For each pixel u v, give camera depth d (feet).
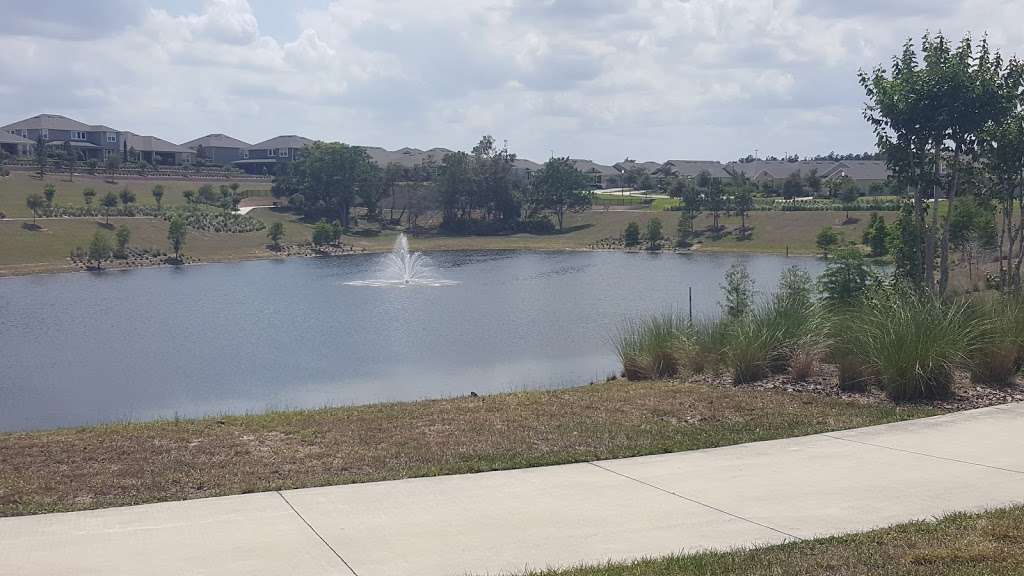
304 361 106.01
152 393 87.35
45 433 37.24
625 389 45.27
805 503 25.72
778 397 41.63
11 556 21.42
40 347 119.03
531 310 154.40
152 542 22.49
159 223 293.23
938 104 66.39
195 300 173.78
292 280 214.90
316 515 24.75
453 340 121.80
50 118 460.55
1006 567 20.40
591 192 406.41
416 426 36.65
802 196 417.28
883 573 20.29
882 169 441.27
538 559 21.47
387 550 22.00
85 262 241.96
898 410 38.34
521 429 35.81
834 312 51.70
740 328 48.75
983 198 73.31
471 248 328.70
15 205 289.74
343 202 363.35
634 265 255.50
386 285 203.21
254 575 20.30
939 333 42.06
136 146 480.23
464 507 25.52
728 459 30.76
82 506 25.84
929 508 25.08
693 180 450.71
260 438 34.63
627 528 23.73
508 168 389.80
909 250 81.56
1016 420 35.83
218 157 530.68
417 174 442.50
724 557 21.34
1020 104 68.39
